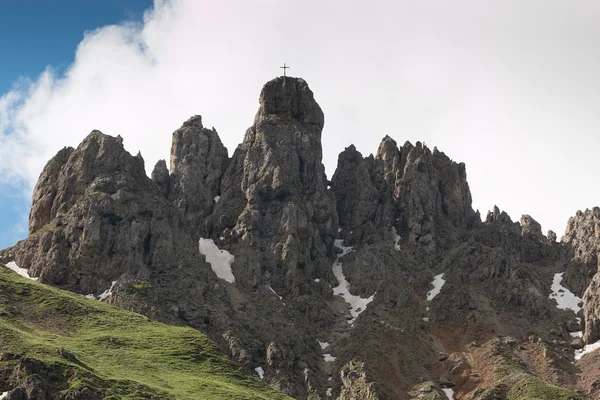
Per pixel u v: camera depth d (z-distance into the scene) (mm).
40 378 179000
